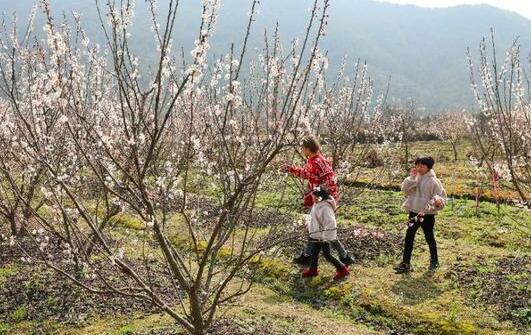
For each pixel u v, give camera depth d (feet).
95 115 19.04
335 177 26.99
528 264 28.22
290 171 26.53
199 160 16.76
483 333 21.65
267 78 15.43
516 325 22.13
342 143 33.86
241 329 21.07
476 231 36.83
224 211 15.69
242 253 16.55
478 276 26.96
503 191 48.78
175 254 16.99
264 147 14.97
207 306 23.47
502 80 21.65
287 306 25.13
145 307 24.75
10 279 27.66
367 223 39.47
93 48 17.83
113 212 25.31
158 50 13.71
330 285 27.22
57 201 15.03
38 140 14.61
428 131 131.75
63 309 24.59
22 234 33.88
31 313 24.43
